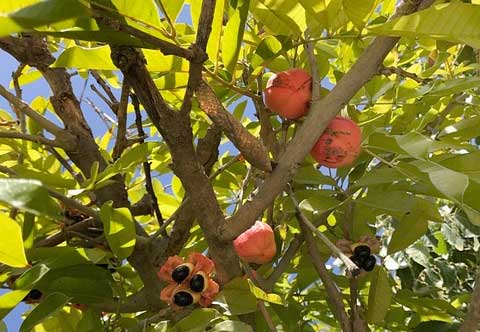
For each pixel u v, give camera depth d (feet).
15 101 2.42
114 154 2.49
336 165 2.11
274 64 2.71
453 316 3.19
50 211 0.98
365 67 1.77
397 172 2.14
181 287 2.02
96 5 1.31
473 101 3.18
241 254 2.27
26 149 2.89
